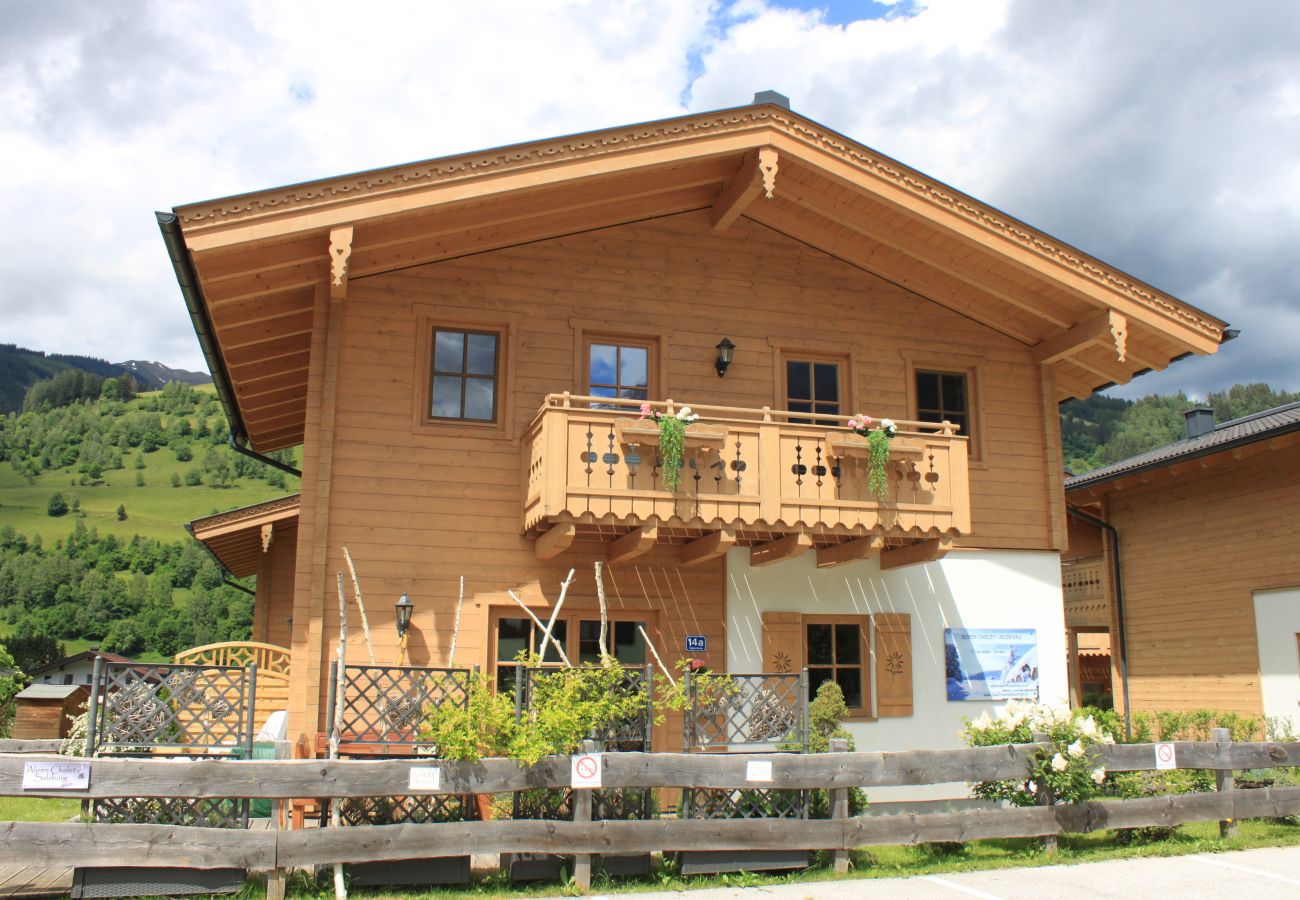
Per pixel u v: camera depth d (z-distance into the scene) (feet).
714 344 38.83
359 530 33.96
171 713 24.16
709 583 37.01
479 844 23.61
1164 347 40.24
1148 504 55.47
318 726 32.01
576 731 25.16
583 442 32.24
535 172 32.83
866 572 38.78
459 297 36.29
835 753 26.63
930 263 39.47
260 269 31.83
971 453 41.22
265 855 22.27
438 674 27.73
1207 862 27.17
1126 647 56.18
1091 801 28.53
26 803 36.01
